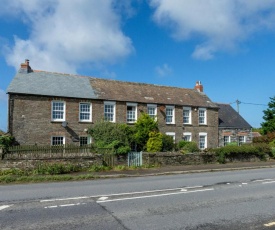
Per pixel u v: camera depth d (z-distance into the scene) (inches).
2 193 390.6
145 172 645.9
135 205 317.1
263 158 970.7
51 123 961.5
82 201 336.8
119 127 917.8
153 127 978.1
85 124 1018.7
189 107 1246.9
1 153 610.9
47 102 964.0
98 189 422.0
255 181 508.7
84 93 1045.8
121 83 1222.9
